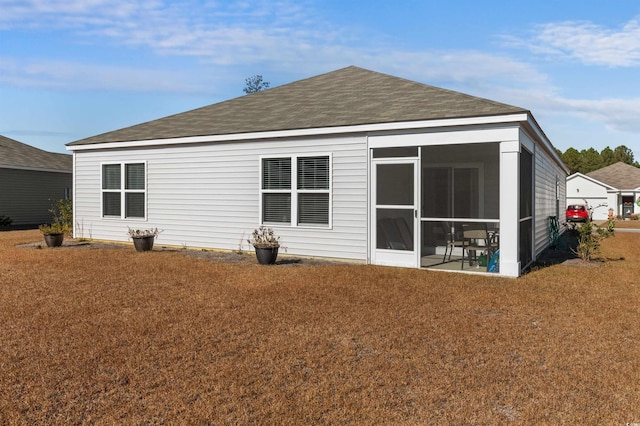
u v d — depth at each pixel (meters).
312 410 3.19
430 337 4.80
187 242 11.84
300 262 9.78
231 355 4.25
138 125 13.91
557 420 3.06
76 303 6.13
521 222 8.95
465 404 3.29
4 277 7.91
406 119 8.94
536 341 4.68
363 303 6.22
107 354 4.24
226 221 11.27
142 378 3.71
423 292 6.90
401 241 9.46
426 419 3.09
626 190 41.06
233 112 12.93
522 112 7.92
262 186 10.77
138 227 12.59
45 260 9.74
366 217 9.61
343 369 3.93
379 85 12.77
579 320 5.45
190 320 5.36
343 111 10.68
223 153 11.23
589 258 10.95
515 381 3.69
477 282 7.68
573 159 75.19
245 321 5.32
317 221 10.18
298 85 14.59
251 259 10.15
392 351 4.37
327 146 9.95
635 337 4.83
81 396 3.39
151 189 12.33
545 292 6.96
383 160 9.36
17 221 21.73
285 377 3.75
